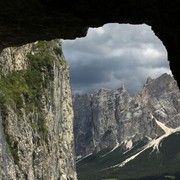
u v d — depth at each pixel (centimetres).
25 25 3338
